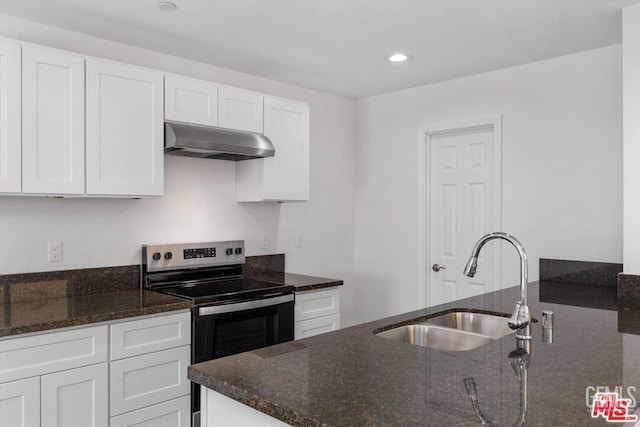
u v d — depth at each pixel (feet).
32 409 6.83
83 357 7.32
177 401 8.41
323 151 13.97
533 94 11.21
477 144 12.43
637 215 8.05
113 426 7.63
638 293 7.58
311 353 5.00
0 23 8.46
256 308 9.59
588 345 5.23
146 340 8.05
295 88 13.21
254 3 8.07
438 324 7.06
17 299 8.53
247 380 4.17
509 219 11.60
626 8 8.18
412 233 13.48
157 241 10.45
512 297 8.48
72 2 8.00
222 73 11.64
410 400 3.69
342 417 3.40
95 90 8.41
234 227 11.84
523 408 3.52
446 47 10.17
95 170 8.41
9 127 7.52
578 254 10.55
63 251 9.12
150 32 9.34
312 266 13.66
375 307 14.37
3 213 8.46
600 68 10.24
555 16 8.59
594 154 10.33
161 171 9.27
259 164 11.10
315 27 9.09
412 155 13.48
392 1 7.98
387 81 12.77
